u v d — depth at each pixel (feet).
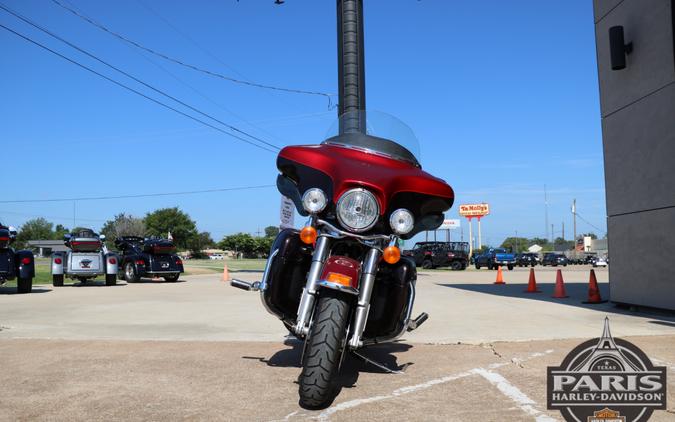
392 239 14.25
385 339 15.49
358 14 37.14
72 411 12.70
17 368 16.83
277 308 15.47
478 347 20.03
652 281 30.81
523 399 13.48
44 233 364.17
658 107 30.48
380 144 16.29
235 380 15.39
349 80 36.73
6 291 49.29
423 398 13.66
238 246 351.87
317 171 15.01
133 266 62.95
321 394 12.51
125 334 23.66
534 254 173.47
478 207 233.96
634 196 32.42
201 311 32.86
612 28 33.09
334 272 12.98
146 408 12.91
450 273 97.86
